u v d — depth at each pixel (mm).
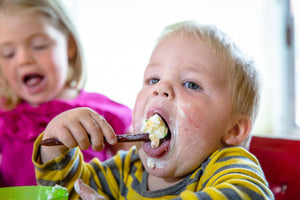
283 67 1987
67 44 1358
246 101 756
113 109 1294
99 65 2100
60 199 552
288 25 1984
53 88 1237
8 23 1141
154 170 690
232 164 623
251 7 1998
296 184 952
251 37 1990
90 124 665
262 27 1998
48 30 1203
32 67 1177
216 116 689
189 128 668
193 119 670
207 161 677
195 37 744
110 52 2107
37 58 1186
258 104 817
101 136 665
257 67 812
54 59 1218
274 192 966
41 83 1210
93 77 2084
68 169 760
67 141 656
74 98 1335
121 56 2105
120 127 1247
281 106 1981
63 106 1202
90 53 2092
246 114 760
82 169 828
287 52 1987
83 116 675
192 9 2033
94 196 627
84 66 1451
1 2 1159
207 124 679
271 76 1993
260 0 2000
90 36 2100
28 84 1206
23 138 1165
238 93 734
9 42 1154
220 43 743
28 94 1213
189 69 701
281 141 994
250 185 547
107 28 2111
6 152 1191
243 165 616
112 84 2094
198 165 695
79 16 2094
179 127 669
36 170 750
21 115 1192
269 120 1913
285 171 971
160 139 672
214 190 523
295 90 1986
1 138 1211
